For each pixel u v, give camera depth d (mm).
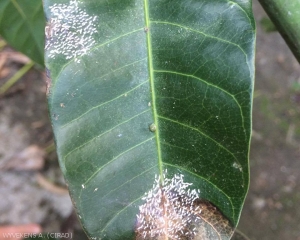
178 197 112
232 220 111
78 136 107
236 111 104
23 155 402
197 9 107
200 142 109
